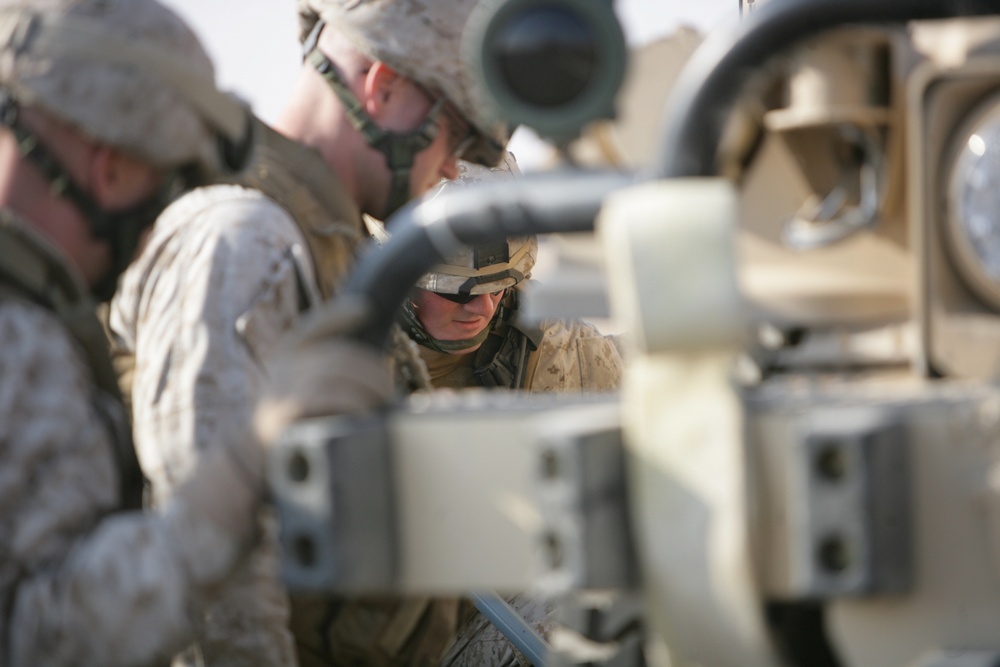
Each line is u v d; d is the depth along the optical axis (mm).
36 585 2826
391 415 2357
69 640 2791
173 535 2732
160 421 3623
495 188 2412
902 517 1970
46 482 2881
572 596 2623
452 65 4359
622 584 2107
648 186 2238
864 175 2381
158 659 2785
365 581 2277
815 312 2324
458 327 6078
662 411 2064
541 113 2236
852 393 2066
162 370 3662
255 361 3646
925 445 1999
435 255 2492
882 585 1947
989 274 2152
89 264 3166
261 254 3764
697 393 2051
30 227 3000
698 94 2201
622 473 2115
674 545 2049
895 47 2275
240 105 3336
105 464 3023
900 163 2287
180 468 3564
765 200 2422
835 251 2346
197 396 3588
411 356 4477
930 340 2180
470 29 2318
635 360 2119
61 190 3066
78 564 2807
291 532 2295
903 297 2303
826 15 2150
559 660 2682
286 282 3777
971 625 1979
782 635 2176
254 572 3678
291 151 4152
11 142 3055
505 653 5363
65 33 2996
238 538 2688
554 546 2131
